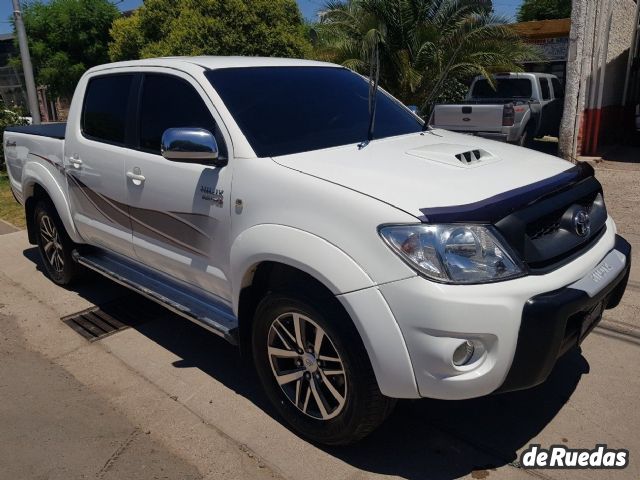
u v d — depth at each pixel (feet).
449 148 10.50
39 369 12.89
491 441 9.94
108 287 17.52
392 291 8.06
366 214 8.37
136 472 9.49
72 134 14.94
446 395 8.13
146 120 12.60
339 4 39.47
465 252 8.01
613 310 14.53
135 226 13.03
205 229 10.96
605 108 43.19
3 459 9.88
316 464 9.52
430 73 38.55
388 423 10.51
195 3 36.32
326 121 11.82
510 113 33.88
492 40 37.86
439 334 7.86
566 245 9.09
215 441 10.20
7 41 87.92
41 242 17.71
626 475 9.00
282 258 9.12
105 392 11.88
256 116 11.05
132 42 46.16
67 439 10.37
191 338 14.16
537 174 9.82
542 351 8.25
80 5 72.69
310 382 9.66
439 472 9.25
